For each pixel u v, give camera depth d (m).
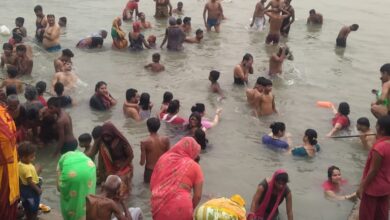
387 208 6.66
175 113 10.62
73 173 6.41
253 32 18.70
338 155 9.75
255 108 11.49
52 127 9.15
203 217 5.88
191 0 23.75
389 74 9.88
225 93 12.60
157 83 13.06
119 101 11.74
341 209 7.94
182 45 16.52
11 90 10.19
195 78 13.57
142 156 8.15
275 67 13.90
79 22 18.78
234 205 6.01
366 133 9.96
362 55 16.38
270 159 9.48
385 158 6.28
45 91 11.31
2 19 18.53
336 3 24.31
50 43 15.03
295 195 8.28
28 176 6.59
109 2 22.44
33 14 19.56
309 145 9.69
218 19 18.33
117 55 15.29
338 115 10.89
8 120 6.12
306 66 15.05
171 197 6.04
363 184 6.51
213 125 10.71
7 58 12.95
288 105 12.11
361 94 12.98
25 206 6.73
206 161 9.27
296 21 20.62
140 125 10.59
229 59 15.39
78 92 12.10
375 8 23.48
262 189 6.99
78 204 6.50
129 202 7.80
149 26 18.64
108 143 7.72
